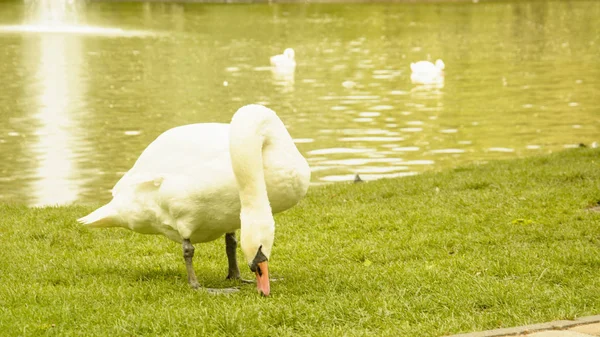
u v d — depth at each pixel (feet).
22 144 58.59
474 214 32.76
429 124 67.46
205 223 23.16
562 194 35.73
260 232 21.25
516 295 21.27
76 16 190.08
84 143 58.90
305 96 83.76
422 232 30.58
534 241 28.84
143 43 139.64
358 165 52.42
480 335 17.94
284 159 22.15
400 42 145.28
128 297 22.35
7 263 26.91
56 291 22.77
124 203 23.80
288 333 18.93
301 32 161.79
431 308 20.76
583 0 241.35
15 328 19.39
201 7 217.56
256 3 228.84
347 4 227.40
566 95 82.89
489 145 58.70
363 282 23.40
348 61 117.39
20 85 89.56
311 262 26.96
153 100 80.23
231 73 103.09
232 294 22.67
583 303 20.92
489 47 136.46
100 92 85.30
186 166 22.70
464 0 240.94
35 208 37.58
